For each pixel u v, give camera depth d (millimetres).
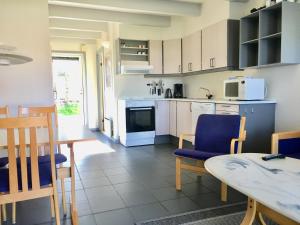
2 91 3311
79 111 7672
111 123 5844
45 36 3436
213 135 2922
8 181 1685
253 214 1579
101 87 6801
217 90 4691
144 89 5656
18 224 2107
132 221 2119
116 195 2654
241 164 1647
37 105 3445
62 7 4469
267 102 3451
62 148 4727
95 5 4070
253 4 3863
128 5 4211
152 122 5164
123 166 3684
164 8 4438
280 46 3236
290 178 1386
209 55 4363
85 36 6133
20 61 2068
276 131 3518
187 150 2723
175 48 5320
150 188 2838
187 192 2717
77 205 2428
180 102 4809
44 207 2430
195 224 2049
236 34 3980
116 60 5395
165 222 2090
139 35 5266
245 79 3439
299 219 961
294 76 3225
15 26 3303
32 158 1663
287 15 3012
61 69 7613
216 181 3041
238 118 2832
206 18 4539
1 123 1506
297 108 3207
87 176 3258
